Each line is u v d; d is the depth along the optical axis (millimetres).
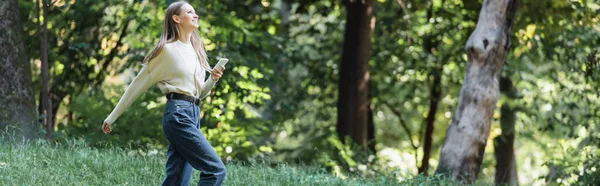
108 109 16328
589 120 17203
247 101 16906
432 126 22578
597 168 12930
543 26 17734
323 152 17438
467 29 19453
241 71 16141
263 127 17453
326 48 21516
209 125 16469
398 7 20281
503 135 21156
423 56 20734
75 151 9562
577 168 14523
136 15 16375
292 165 11875
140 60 16391
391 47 20781
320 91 22359
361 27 18531
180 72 6203
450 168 12680
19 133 11992
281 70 20469
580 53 18203
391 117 26328
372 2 18594
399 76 21516
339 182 9406
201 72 6371
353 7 18562
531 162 29500
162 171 8719
